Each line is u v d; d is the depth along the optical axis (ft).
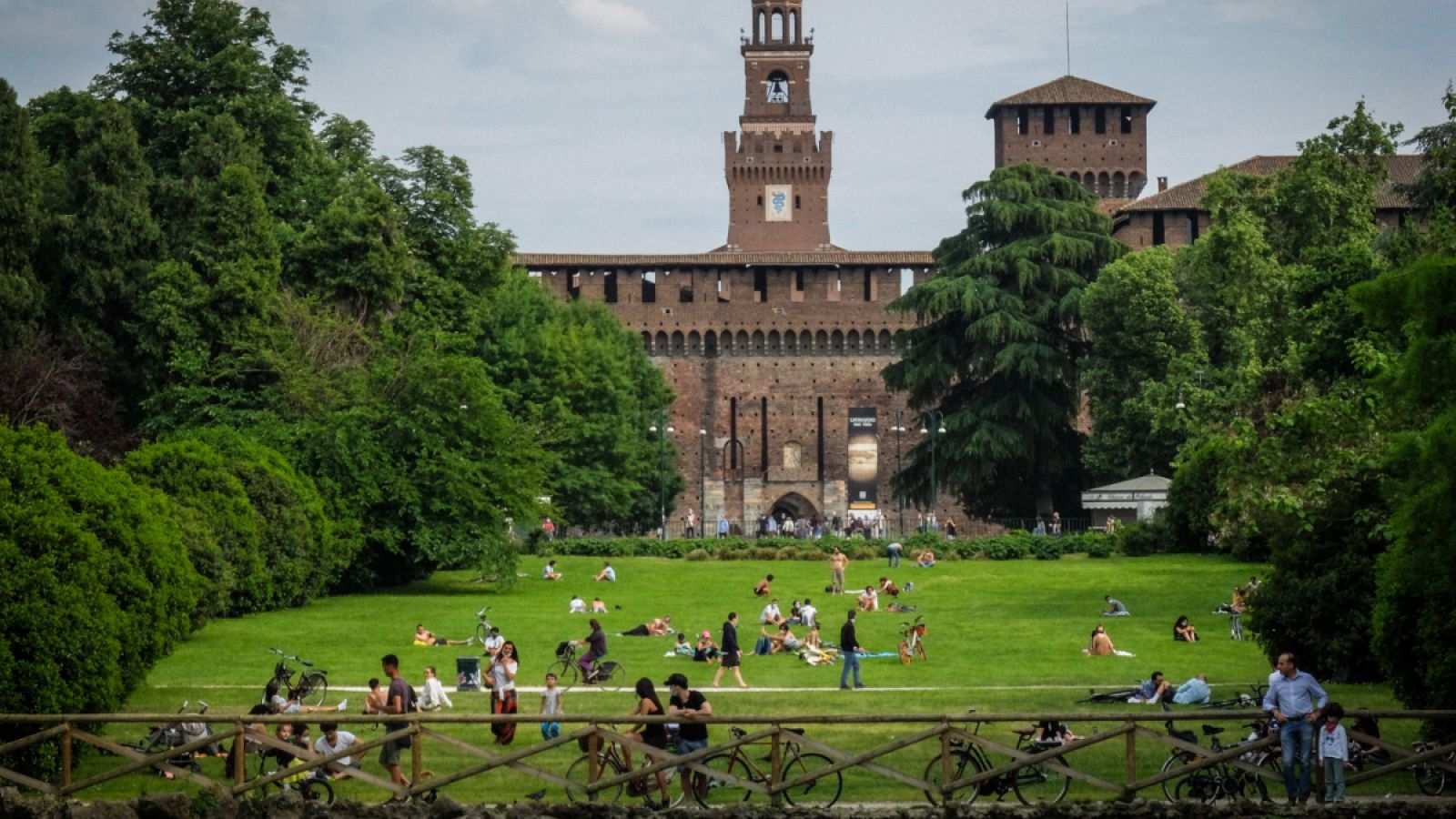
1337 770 101.91
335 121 314.96
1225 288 289.33
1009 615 199.31
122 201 246.68
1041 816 102.17
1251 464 143.64
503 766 111.55
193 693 144.05
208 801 104.06
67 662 118.42
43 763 114.32
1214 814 101.86
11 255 236.02
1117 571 237.66
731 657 149.59
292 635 179.83
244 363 236.02
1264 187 306.76
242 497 195.52
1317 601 138.62
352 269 261.85
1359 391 153.58
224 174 247.91
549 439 265.54
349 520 217.36
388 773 115.55
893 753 119.44
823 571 249.75
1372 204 299.38
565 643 155.94
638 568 255.09
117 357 246.47
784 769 105.40
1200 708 125.08
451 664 163.73
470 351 309.22
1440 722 115.03
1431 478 112.47
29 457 127.95
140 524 132.05
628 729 125.39
